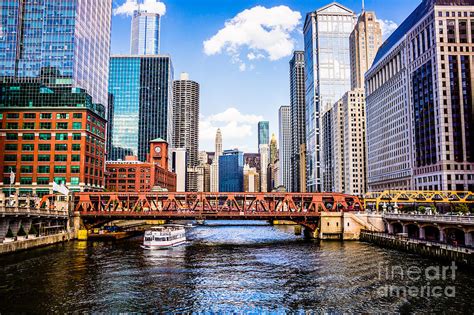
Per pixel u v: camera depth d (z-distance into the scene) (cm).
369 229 10994
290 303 4559
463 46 15612
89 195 11162
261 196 11406
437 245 7200
